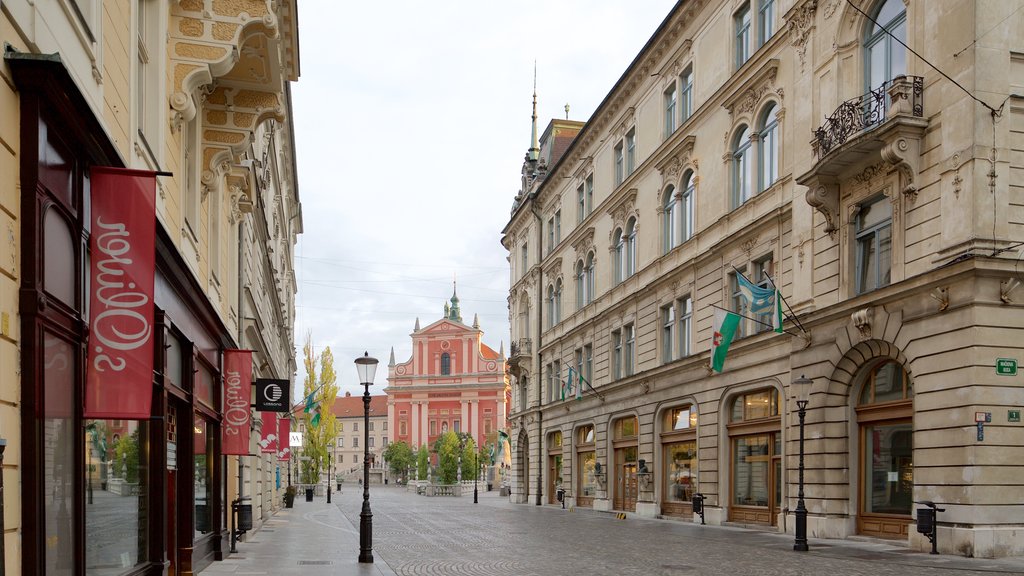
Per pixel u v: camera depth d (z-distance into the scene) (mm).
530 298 52125
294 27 14312
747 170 25859
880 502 18953
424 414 110312
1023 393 15945
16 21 5504
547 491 47688
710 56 28578
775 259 23609
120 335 7246
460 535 23391
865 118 18719
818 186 20281
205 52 11617
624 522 29031
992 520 15555
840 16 20516
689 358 28359
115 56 8250
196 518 13906
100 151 7133
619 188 36438
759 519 24094
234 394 17000
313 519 32469
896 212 18219
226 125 14625
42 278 5988
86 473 7695
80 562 7020
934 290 16797
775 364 23219
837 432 20016
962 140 16422
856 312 19000
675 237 31078
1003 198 16156
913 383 17438
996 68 16422
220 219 16750
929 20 17594
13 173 5613
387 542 20859
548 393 47906
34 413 5801
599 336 39000
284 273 46406
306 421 70000
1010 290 15969
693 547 18688
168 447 11461
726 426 26391
